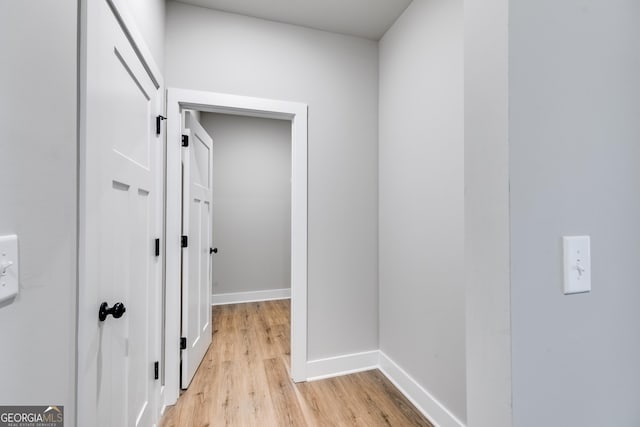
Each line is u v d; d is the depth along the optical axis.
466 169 0.70
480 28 0.66
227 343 2.69
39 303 0.66
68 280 0.78
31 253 0.63
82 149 0.85
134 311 1.33
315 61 2.19
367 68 2.33
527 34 0.60
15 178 0.58
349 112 2.28
